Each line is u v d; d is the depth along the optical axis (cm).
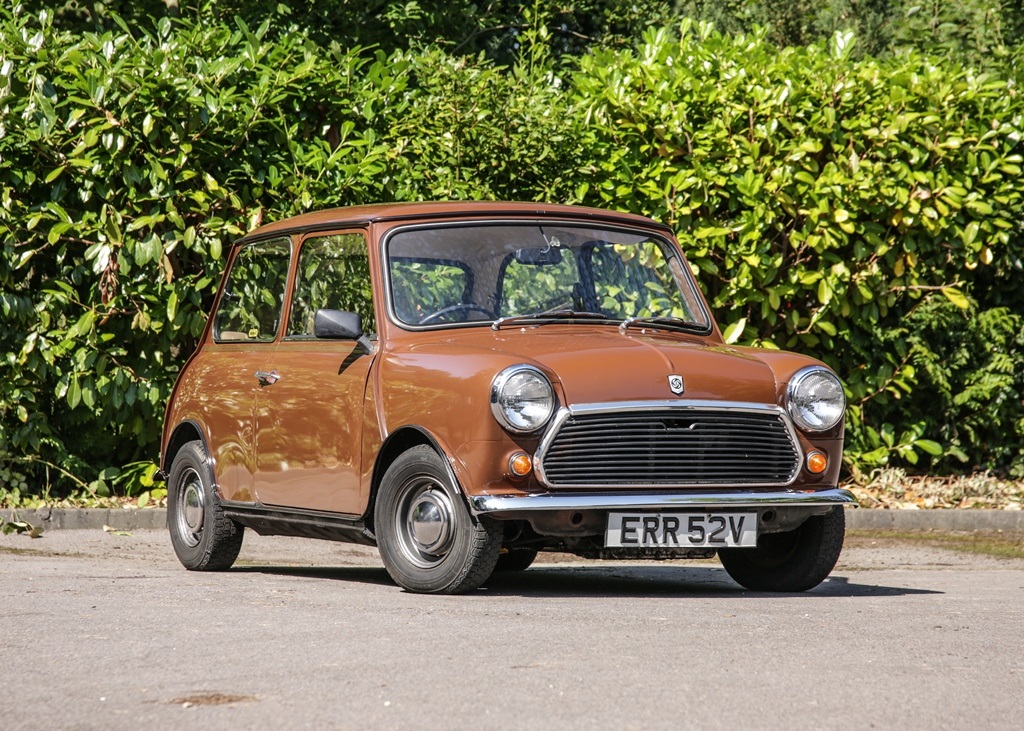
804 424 787
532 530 767
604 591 843
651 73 1350
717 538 762
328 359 841
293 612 681
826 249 1364
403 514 778
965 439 1486
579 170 1309
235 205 1248
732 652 573
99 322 1251
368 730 441
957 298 1373
